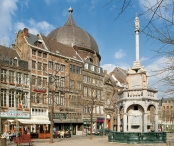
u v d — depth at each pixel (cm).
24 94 4656
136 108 2753
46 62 5175
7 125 4294
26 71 4731
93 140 3406
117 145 2378
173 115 8975
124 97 2739
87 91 6309
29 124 4506
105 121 6844
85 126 6084
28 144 2866
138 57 2758
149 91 2697
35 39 5228
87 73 6356
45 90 5059
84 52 7531
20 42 4972
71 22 8131
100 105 6681
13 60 4528
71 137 4425
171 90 1207
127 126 2745
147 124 2806
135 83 2714
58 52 5566
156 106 2786
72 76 5828
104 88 6962
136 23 2759
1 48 4312
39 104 4922
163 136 2488
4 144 2359
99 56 8262
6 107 4288
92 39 8088
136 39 2761
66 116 5538
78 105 5809
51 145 2702
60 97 5469
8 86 4362
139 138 2445
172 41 906
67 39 7531
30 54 4834
